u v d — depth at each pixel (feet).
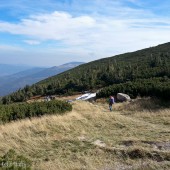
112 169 34.91
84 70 312.09
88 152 41.93
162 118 70.95
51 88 237.25
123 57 355.97
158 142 45.19
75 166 36.14
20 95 222.69
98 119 67.67
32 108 68.64
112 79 212.43
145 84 118.52
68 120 63.57
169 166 34.22
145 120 71.05
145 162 36.50
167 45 353.92
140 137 50.08
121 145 45.16
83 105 88.38
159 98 94.68
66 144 46.85
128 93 114.52
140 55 330.13
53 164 36.81
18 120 62.85
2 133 52.01
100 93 125.29
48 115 67.36
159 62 227.20
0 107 67.05
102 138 49.93
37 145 46.85
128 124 63.62
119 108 92.43
